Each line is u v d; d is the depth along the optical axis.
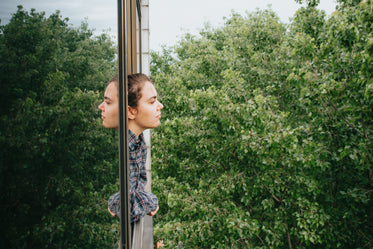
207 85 13.36
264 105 7.96
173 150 10.05
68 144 0.66
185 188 8.71
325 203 8.80
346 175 8.02
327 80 7.52
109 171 1.10
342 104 7.66
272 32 11.48
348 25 6.80
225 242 7.91
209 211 7.84
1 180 0.39
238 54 12.05
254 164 8.37
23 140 0.45
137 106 1.70
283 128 7.42
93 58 0.93
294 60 9.44
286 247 9.32
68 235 0.65
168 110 12.16
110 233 1.12
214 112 8.12
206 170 9.83
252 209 9.64
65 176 0.64
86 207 0.79
